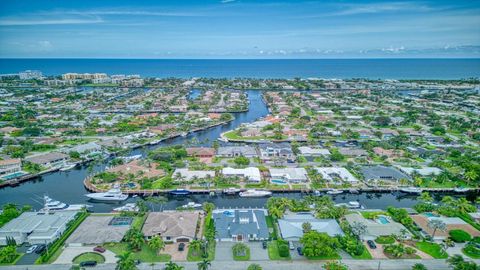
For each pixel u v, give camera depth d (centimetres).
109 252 11638
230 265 10950
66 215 13812
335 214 13825
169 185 17450
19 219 13300
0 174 18925
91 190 17500
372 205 16338
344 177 18462
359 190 17538
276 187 17650
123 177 18600
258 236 12525
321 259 11288
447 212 14062
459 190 17588
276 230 13062
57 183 18912
